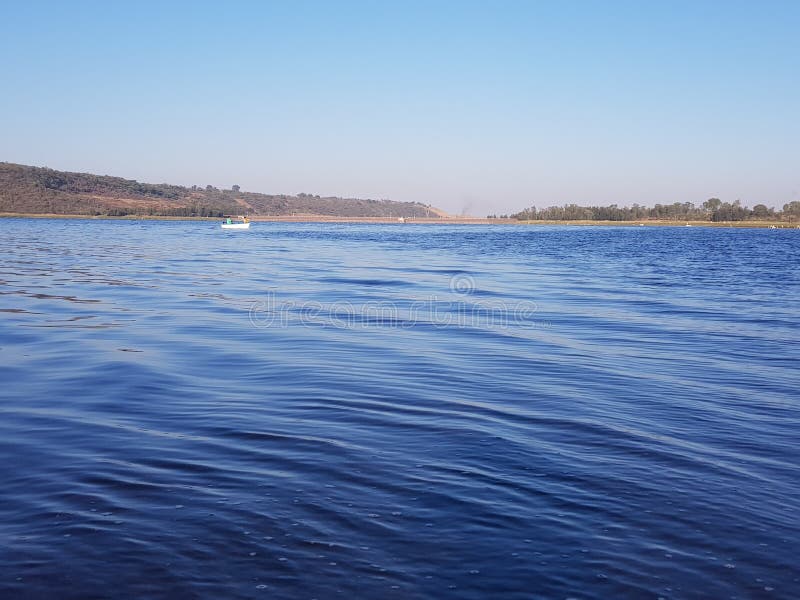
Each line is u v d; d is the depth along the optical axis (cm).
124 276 3347
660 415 1041
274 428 952
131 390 1159
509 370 1351
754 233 13925
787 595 552
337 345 1602
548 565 586
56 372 1288
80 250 5694
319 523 654
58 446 868
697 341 1708
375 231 14575
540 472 790
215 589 546
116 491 725
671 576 574
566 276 3703
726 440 925
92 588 545
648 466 818
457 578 564
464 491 732
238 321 1948
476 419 1004
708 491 746
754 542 633
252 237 9869
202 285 2952
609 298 2639
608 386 1226
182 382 1223
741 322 2041
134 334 1711
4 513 671
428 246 7531
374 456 838
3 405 1061
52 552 597
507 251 6556
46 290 2684
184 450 855
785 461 847
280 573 568
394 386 1209
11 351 1483
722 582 568
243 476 770
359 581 558
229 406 1066
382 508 688
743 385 1246
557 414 1037
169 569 572
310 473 780
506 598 539
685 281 3472
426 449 866
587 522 664
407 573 571
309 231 13838
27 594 537
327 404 1083
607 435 934
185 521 656
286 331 1791
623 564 590
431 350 1554
